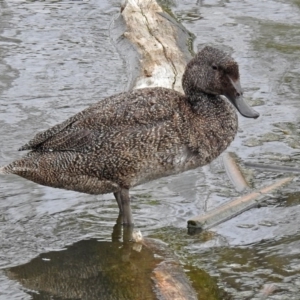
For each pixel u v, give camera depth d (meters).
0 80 16.38
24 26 19.31
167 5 20.89
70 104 15.36
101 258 10.64
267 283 10.00
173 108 10.95
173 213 11.77
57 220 11.60
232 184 12.59
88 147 10.80
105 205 12.05
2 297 9.77
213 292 9.83
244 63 17.31
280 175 12.88
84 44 18.36
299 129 14.49
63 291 9.94
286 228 11.33
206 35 18.88
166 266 10.39
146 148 10.74
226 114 11.28
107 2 21.08
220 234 11.22
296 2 21.06
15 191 12.38
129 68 16.77
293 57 17.56
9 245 10.95
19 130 14.27
